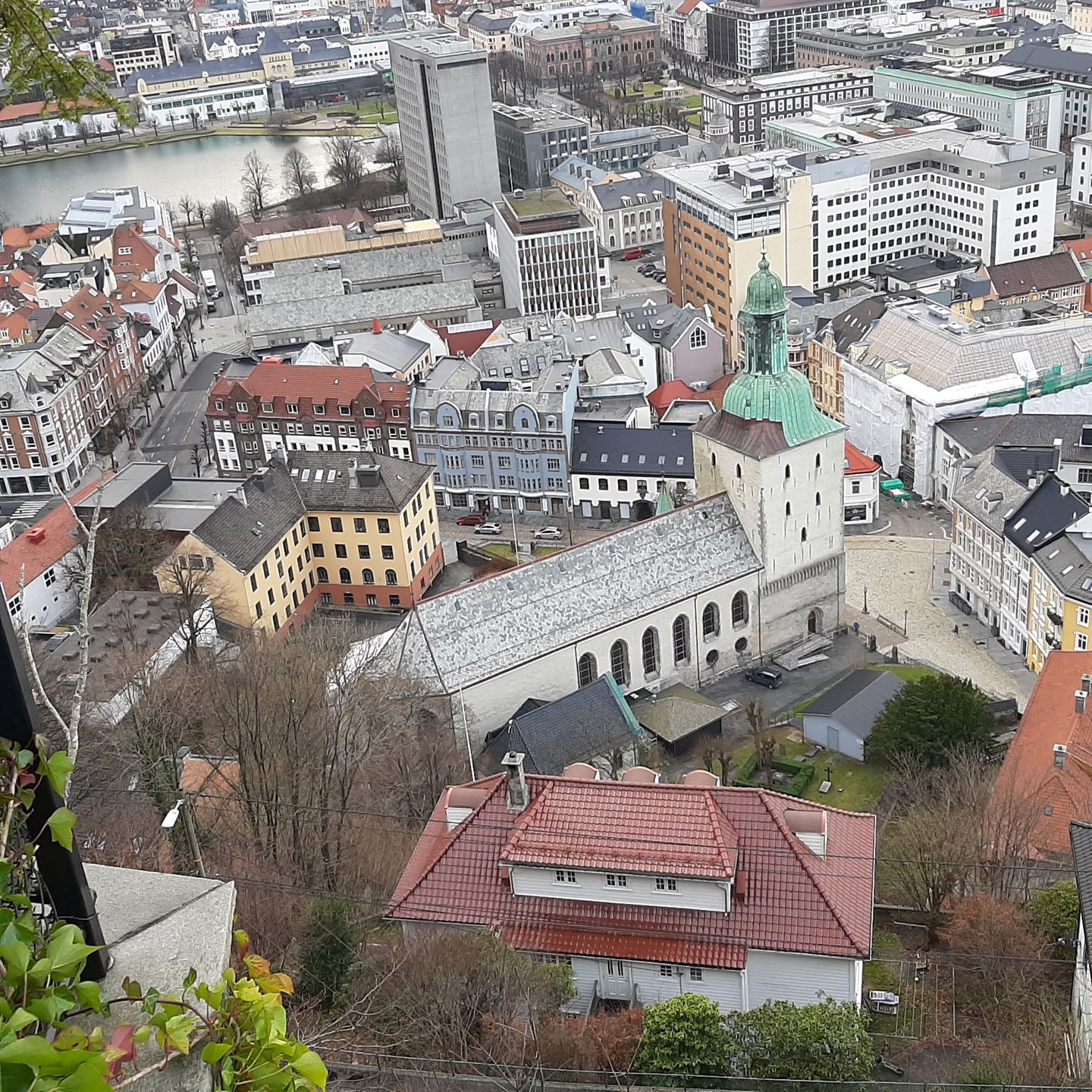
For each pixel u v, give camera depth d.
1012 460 167.50
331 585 177.88
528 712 130.25
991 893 89.44
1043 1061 72.56
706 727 137.50
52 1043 16.88
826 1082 69.06
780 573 150.88
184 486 183.25
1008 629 157.50
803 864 79.75
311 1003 70.56
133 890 26.20
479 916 82.44
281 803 93.44
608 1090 66.69
